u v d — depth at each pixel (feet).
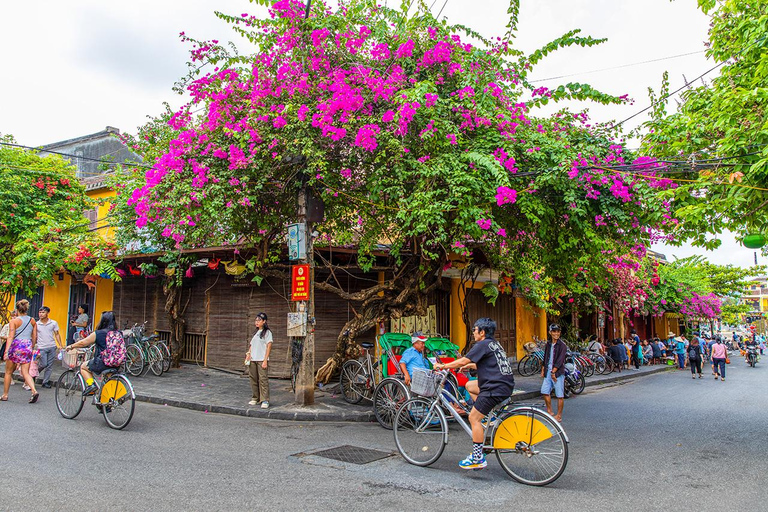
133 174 45.44
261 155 28.02
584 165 25.53
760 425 29.04
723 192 22.31
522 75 29.25
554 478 16.88
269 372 42.37
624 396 42.22
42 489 15.83
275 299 42.83
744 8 23.57
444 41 26.91
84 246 45.85
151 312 51.44
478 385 18.47
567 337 64.49
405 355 25.57
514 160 26.11
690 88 26.37
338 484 17.02
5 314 53.52
